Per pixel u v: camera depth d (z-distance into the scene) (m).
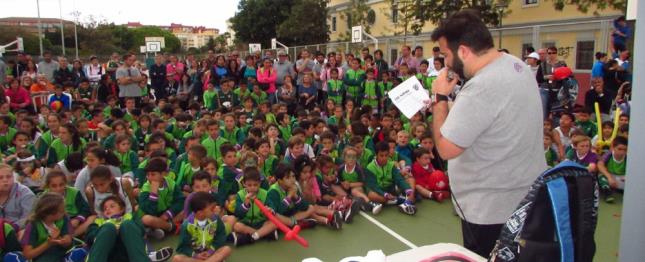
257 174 4.52
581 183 1.55
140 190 4.83
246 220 4.55
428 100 2.19
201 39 115.88
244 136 7.18
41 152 6.11
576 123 6.98
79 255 3.73
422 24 16.09
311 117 7.59
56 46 38.50
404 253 1.82
